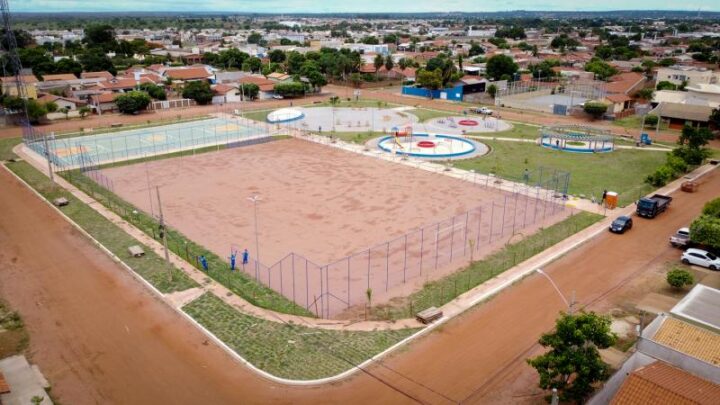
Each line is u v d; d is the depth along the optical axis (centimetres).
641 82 14775
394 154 8906
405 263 4941
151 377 3362
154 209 6325
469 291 4419
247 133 10531
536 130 11044
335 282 4588
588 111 12075
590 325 2888
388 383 3281
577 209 6419
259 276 4688
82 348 3675
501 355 3550
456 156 8831
